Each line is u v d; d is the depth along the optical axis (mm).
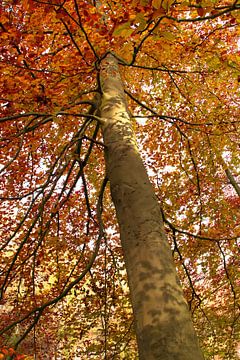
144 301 2801
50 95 4078
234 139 8055
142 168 3912
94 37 3930
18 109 4609
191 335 2576
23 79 3736
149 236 3234
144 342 2598
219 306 8672
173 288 2865
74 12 3812
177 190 8383
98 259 7398
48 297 6941
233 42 6215
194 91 7852
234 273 8445
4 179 6719
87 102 5273
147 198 3576
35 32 4348
